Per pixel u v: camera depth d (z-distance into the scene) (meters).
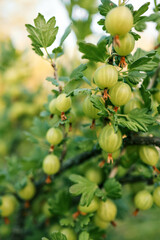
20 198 0.37
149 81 0.30
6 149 0.56
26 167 0.34
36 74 0.87
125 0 0.25
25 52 0.58
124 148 0.29
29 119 0.56
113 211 0.28
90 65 0.41
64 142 0.31
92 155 0.33
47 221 0.36
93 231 0.30
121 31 0.23
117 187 0.28
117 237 0.52
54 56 0.29
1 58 0.56
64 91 0.27
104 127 0.26
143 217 0.54
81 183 0.28
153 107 0.29
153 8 0.29
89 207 0.28
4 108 0.61
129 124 0.26
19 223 0.39
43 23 0.26
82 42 0.24
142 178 0.32
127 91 0.25
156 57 0.29
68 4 0.44
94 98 0.25
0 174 0.35
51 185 0.38
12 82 0.57
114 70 0.24
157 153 0.28
